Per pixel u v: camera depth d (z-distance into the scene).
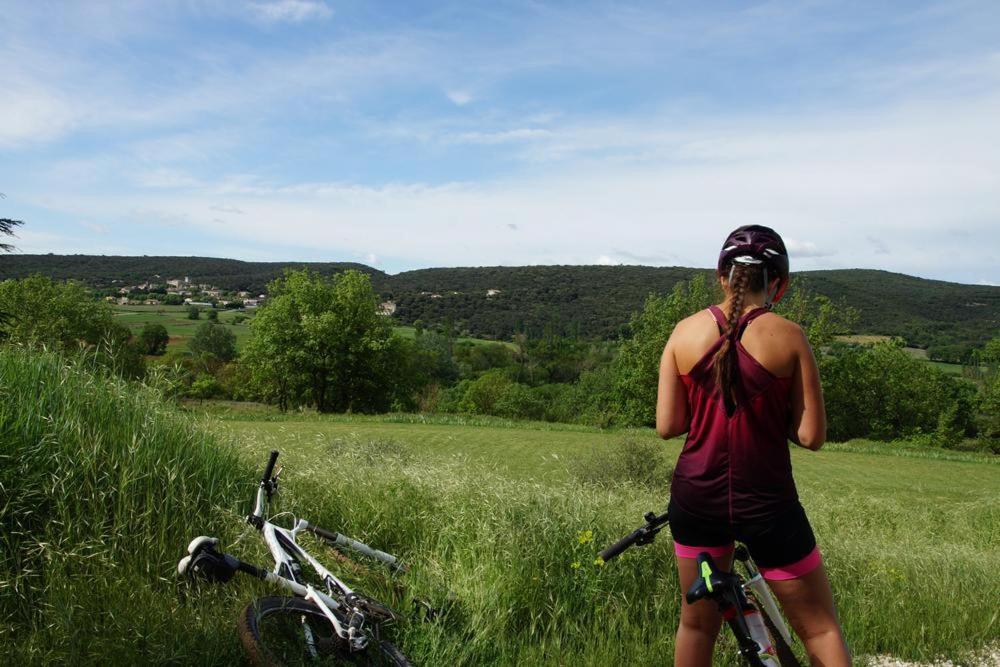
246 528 3.45
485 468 5.84
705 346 2.23
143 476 3.39
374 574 3.66
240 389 63.03
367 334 61.19
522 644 3.34
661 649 3.46
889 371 66.75
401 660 2.88
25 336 4.45
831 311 59.19
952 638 4.25
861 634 4.12
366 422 39.03
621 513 4.96
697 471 2.24
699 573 2.22
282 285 61.69
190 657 2.66
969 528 13.30
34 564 2.92
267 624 2.82
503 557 3.91
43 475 3.16
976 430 69.62
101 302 62.81
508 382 80.31
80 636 2.61
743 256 2.25
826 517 11.34
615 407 57.81
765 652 2.31
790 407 2.19
